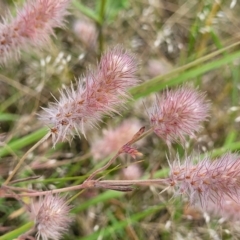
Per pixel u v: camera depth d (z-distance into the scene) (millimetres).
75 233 327
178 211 320
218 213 284
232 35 385
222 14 343
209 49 363
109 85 249
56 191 258
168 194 323
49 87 344
